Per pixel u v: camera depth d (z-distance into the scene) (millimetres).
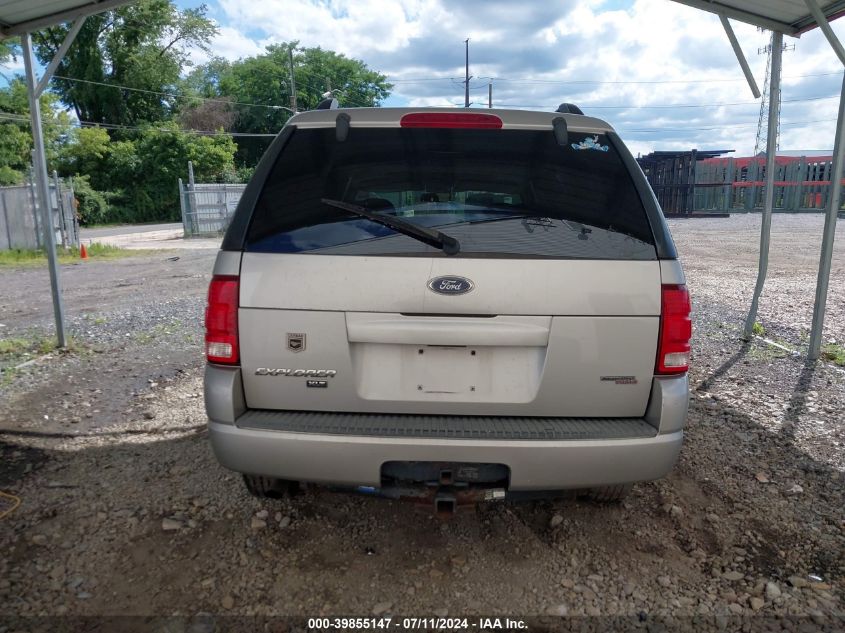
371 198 2510
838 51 5215
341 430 2377
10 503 3291
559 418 2492
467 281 2385
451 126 2623
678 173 38094
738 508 3309
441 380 2473
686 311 2451
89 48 50281
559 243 2436
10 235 17547
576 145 2627
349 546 2941
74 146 45438
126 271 13750
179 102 56438
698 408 4746
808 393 5090
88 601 2535
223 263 2447
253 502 3309
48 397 4969
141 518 3154
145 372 5656
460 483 2473
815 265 13703
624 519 3191
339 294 2398
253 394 2486
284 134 2629
